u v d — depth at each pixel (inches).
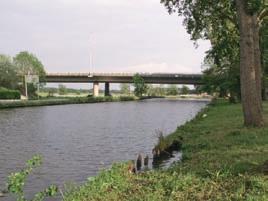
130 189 492.7
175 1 1328.7
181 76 5600.4
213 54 1553.9
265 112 1563.7
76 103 4857.3
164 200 437.7
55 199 602.5
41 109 3479.3
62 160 1017.5
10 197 618.8
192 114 2832.2
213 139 911.7
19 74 5679.1
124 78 6205.7
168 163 852.6
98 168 908.6
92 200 453.4
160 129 1793.8
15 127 1919.3
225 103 3053.6
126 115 2778.1
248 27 1021.2
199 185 483.2
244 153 657.6
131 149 1203.9
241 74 1053.8
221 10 1307.8
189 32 1387.8
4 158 1060.5
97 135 1595.7
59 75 6205.7
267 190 436.1
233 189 455.5
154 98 7864.2
